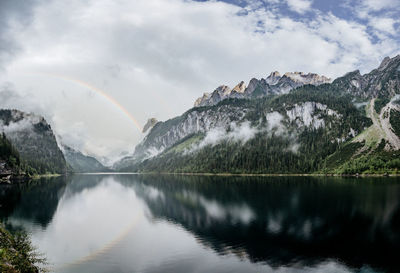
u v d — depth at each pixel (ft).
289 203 317.42
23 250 128.98
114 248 171.73
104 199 398.83
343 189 446.19
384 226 212.43
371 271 135.64
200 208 301.63
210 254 159.12
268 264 143.64
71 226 230.07
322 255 155.84
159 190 520.42
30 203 355.77
